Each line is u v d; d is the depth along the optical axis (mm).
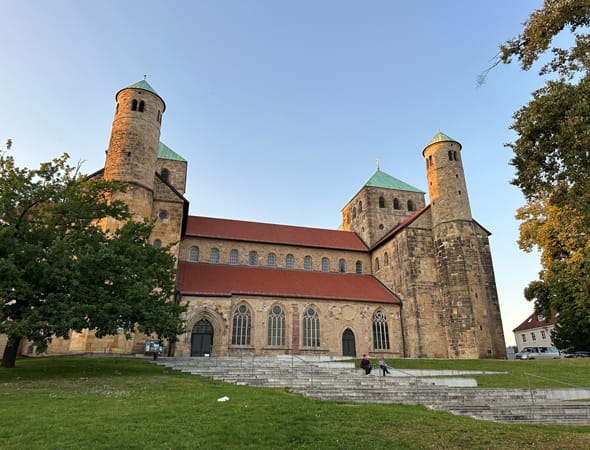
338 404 17766
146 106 44562
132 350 37062
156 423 12727
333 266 56875
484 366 35062
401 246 51625
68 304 22250
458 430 14102
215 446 11109
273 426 13008
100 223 39094
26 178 25281
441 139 53219
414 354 46312
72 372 24094
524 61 15469
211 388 19641
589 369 32719
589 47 15117
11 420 12625
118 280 24156
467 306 45531
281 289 47125
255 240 53906
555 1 14664
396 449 11914
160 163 60375
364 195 63812
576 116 14250
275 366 29266
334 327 46531
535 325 86125
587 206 15039
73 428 11969
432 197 52281
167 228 43750
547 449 12711
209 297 42656
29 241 24562
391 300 49594
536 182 16531
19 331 20094
